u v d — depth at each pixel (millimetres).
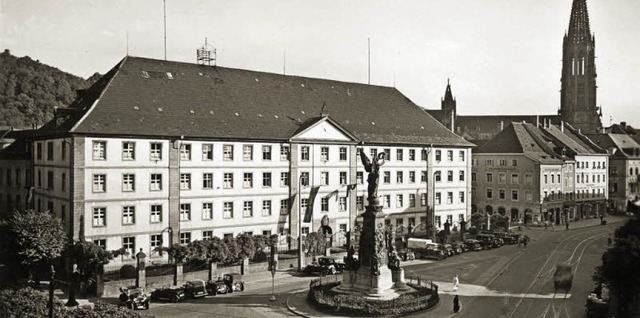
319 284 50062
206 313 42375
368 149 77500
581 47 159125
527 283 53656
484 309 43688
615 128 142125
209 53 74375
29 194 64375
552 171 105438
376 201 46844
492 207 109562
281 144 68312
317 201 71625
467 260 67188
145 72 65250
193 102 65562
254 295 48531
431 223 84938
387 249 47469
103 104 58406
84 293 48344
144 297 43750
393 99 89500
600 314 40562
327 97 80250
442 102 164375
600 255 70125
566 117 161625
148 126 58844
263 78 76125
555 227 100875
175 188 60062
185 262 52875
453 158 89000
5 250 48625
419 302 43188
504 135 110062
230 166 64188
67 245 53531
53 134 57344
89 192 55125
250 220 65750
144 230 58281
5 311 31078
